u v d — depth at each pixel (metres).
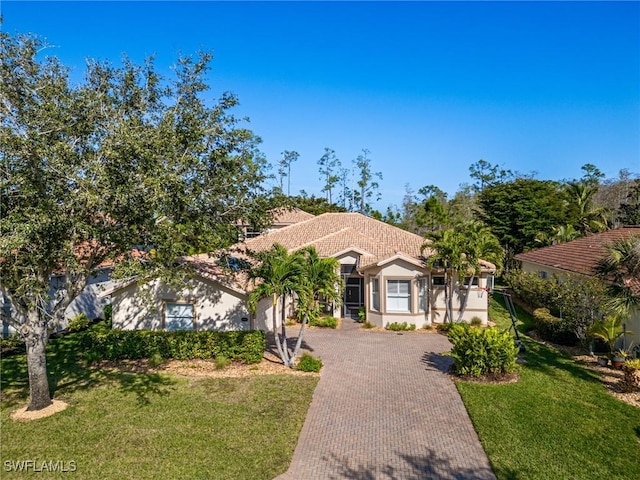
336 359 20.25
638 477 10.34
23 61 12.31
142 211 12.33
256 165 15.77
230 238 15.82
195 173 14.30
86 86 13.62
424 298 27.30
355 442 12.29
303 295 17.92
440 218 71.25
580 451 11.53
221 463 11.11
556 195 54.22
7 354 21.30
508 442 12.03
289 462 11.22
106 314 27.48
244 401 15.09
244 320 21.59
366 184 87.50
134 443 12.10
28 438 12.39
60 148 11.65
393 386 16.61
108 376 17.80
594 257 25.98
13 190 11.79
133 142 11.74
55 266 13.92
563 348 21.58
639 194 51.62
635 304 16.14
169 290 22.00
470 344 17.23
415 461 11.27
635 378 15.53
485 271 27.27
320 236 34.06
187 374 18.05
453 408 14.51
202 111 14.89
